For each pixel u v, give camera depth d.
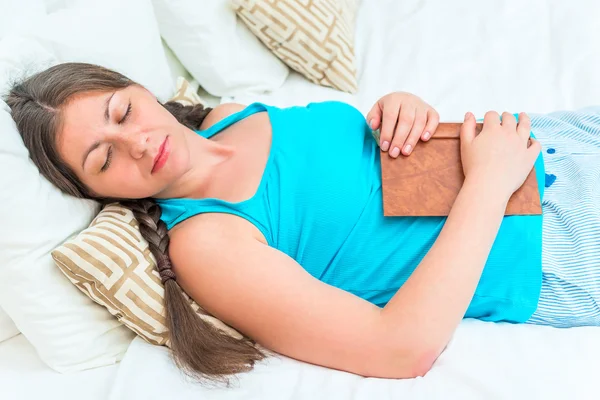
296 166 1.11
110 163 1.02
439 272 0.91
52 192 1.06
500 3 1.82
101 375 1.04
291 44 1.64
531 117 1.27
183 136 1.09
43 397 1.00
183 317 0.97
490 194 0.97
